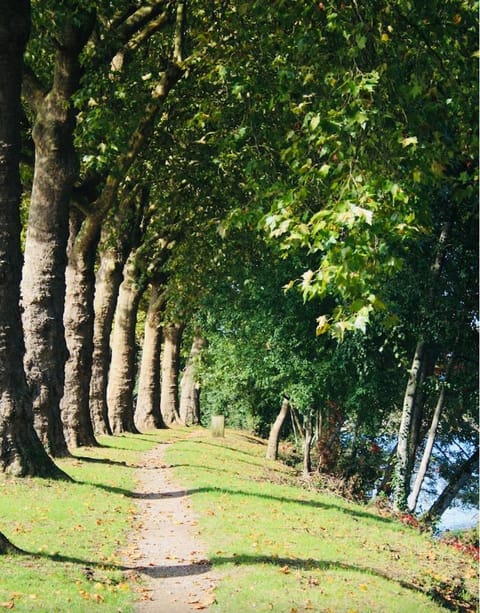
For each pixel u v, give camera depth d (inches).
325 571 487.2
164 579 452.1
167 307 1568.7
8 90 616.4
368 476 1312.7
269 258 1110.4
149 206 1364.4
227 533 569.3
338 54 481.7
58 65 780.6
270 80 746.8
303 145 493.0
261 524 619.5
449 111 486.3
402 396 1097.4
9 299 655.8
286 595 419.2
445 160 470.3
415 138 427.5
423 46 477.1
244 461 1222.3
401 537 722.8
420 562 624.1
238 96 741.9
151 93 917.8
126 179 1076.5
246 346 1182.9
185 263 1295.5
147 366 1829.5
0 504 585.0
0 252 638.5
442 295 964.6
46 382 829.8
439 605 494.6
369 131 440.1
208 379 1738.4
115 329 1540.4
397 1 475.8
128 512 644.7
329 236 393.4
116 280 1295.5
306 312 1039.0
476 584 609.9
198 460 1083.3
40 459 695.1
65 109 789.2
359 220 377.4
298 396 1071.6
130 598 406.3
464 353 1030.4
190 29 951.6
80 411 1048.8
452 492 1115.9
